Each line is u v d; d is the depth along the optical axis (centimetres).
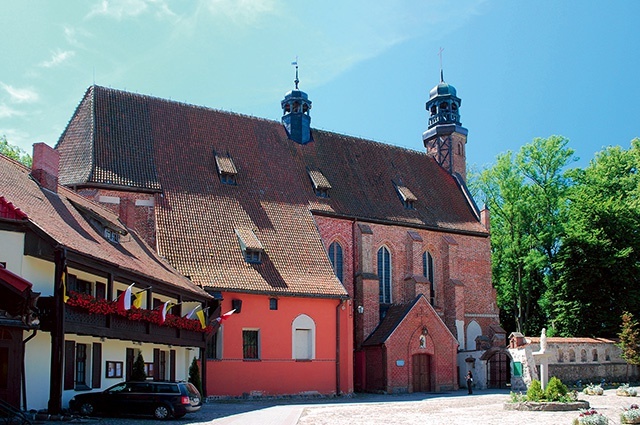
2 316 2197
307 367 4369
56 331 2352
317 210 5162
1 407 2141
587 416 2422
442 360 5166
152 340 3119
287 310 4359
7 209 2392
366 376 5078
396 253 5641
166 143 4822
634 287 5962
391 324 5066
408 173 6262
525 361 4972
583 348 5350
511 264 7238
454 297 5775
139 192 4406
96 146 4444
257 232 4628
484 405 3631
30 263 2462
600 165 7081
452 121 6725
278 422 2567
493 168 7394
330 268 4703
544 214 7169
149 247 4066
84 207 3177
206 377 3956
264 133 5484
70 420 2309
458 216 6219
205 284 4009
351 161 5903
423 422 2620
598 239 6041
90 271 2659
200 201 4588
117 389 2612
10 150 6206
